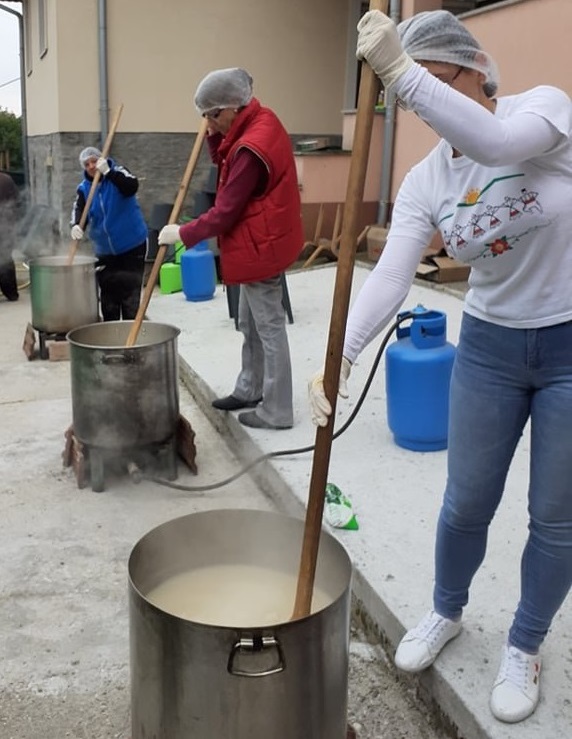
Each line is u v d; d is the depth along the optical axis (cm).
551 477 182
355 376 453
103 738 217
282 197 349
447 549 209
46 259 584
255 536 202
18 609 272
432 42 164
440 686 213
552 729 192
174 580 199
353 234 156
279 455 353
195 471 376
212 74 342
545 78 606
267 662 154
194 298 688
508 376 185
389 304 190
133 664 170
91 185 563
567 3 575
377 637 249
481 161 157
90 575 292
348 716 221
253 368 404
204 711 158
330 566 187
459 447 196
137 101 994
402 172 840
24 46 1298
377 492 311
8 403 485
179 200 372
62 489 362
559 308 174
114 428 345
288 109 1056
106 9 958
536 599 195
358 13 1055
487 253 176
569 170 167
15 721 223
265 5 1020
